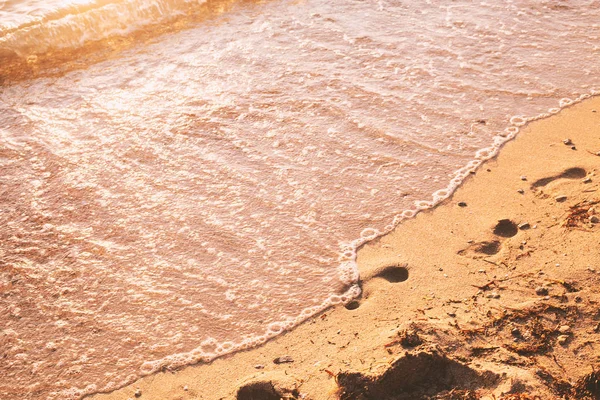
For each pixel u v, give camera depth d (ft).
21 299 13.93
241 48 23.90
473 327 12.10
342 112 20.06
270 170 17.71
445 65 22.53
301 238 15.47
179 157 18.25
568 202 15.66
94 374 12.37
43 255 15.05
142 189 17.08
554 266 13.53
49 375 12.36
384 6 27.07
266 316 13.47
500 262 14.08
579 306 12.34
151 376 12.32
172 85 21.68
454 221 15.70
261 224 15.90
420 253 14.76
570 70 22.12
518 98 20.57
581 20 25.75
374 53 23.39
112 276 14.49
